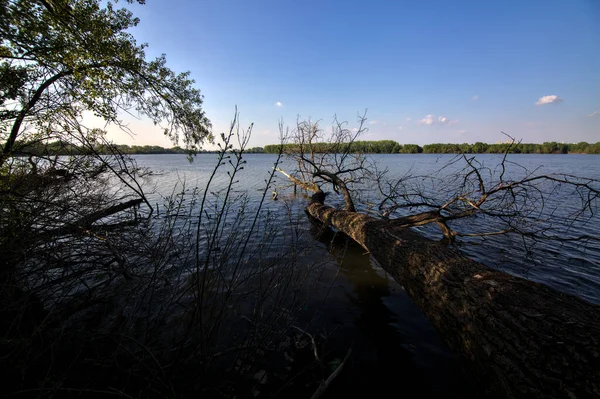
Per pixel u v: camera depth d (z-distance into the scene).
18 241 2.18
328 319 3.27
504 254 5.59
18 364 1.52
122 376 1.85
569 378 1.49
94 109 3.99
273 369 2.44
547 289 2.17
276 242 5.38
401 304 3.68
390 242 4.16
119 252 2.60
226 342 2.66
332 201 11.55
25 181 2.68
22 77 2.74
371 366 2.56
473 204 5.44
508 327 1.94
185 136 5.11
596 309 1.87
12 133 2.78
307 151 11.49
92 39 3.30
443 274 2.87
